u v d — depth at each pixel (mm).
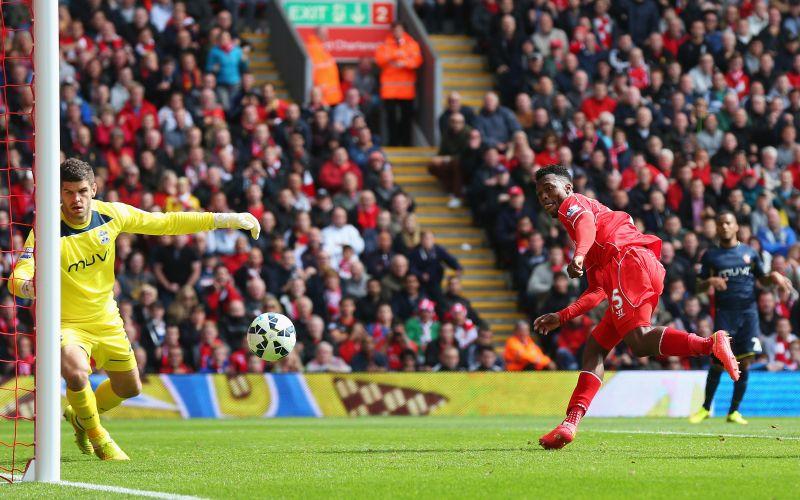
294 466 26078
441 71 82125
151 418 55500
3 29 34125
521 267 67500
